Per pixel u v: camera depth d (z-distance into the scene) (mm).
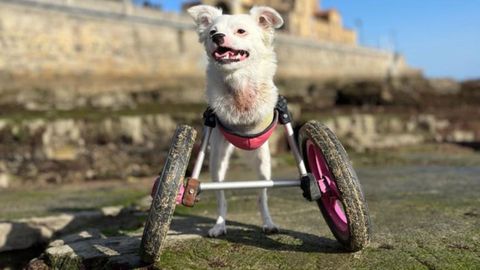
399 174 2109
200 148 967
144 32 7801
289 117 978
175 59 8391
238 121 925
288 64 12297
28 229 1275
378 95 7695
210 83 953
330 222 922
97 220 1376
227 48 888
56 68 6254
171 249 908
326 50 14562
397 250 859
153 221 775
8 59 5633
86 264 899
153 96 6625
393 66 20172
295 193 1597
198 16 988
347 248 864
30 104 4777
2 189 2186
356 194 808
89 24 6801
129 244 988
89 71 6754
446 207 1238
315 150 912
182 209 1378
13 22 5711
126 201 1658
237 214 1278
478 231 974
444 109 7410
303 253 867
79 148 3203
